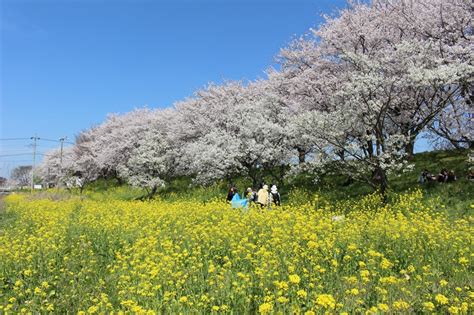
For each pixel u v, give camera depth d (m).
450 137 19.72
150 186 29.69
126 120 48.94
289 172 20.77
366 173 19.11
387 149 17.72
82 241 11.20
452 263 8.35
